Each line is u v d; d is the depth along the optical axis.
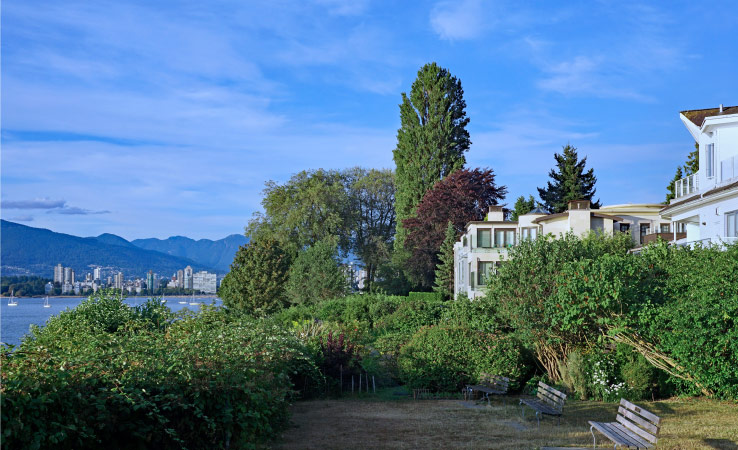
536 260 22.42
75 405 8.27
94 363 9.46
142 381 9.66
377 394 22.22
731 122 26.17
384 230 84.88
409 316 39.44
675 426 14.39
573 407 18.16
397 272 71.56
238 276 54.78
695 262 18.89
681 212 30.09
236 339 14.58
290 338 20.67
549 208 75.19
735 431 13.68
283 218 75.69
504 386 18.81
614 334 19.48
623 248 35.34
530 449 12.37
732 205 24.36
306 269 56.06
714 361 16.80
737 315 16.23
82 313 21.16
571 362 20.34
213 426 10.32
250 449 11.70
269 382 13.61
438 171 71.75
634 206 47.31
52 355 9.08
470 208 65.81
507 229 49.62
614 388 19.55
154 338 13.74
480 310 24.31
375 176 84.25
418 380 21.62
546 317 20.86
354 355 23.52
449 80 72.94
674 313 17.48
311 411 18.02
